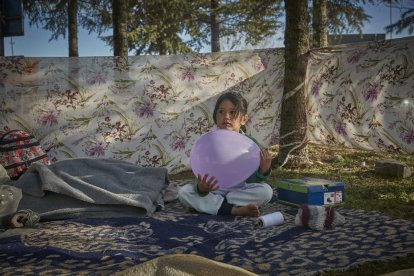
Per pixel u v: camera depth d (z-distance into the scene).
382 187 4.41
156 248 2.62
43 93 5.22
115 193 3.56
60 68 5.29
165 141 5.75
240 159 3.14
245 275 1.70
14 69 5.09
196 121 5.91
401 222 2.97
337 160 5.97
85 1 11.59
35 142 4.35
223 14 12.69
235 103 3.63
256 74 6.22
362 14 9.63
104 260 2.40
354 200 3.90
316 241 2.67
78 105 5.38
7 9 5.66
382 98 5.48
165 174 3.97
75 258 2.43
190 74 5.86
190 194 3.62
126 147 5.58
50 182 3.43
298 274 2.14
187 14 12.87
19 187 3.52
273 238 2.77
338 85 6.09
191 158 3.32
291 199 3.66
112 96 5.51
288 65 5.59
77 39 11.38
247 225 3.12
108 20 11.85
